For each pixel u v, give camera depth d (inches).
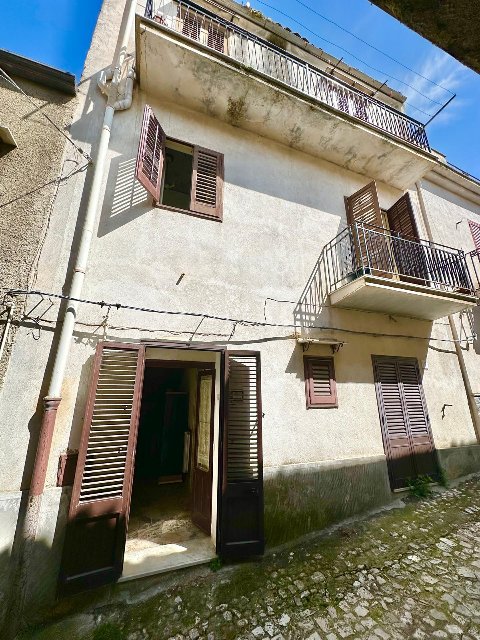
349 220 255.9
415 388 241.1
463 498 208.5
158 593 123.4
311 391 193.8
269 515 159.0
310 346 203.5
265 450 170.1
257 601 118.6
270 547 153.8
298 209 235.0
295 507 166.9
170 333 162.9
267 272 204.1
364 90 345.7
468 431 259.0
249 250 202.4
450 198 366.6
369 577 132.0
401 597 119.6
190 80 197.2
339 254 238.8
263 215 217.2
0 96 159.0
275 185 232.1
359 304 223.3
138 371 144.8
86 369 139.0
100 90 188.5
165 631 105.7
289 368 191.9
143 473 272.8
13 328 129.3
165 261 173.2
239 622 109.0
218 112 219.8
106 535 122.3
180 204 336.5
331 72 326.6
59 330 137.9
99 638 102.4
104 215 164.6
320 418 192.2
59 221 152.4
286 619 110.0
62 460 123.3
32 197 148.7
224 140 222.8
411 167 278.7
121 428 136.6
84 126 175.2
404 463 215.2
